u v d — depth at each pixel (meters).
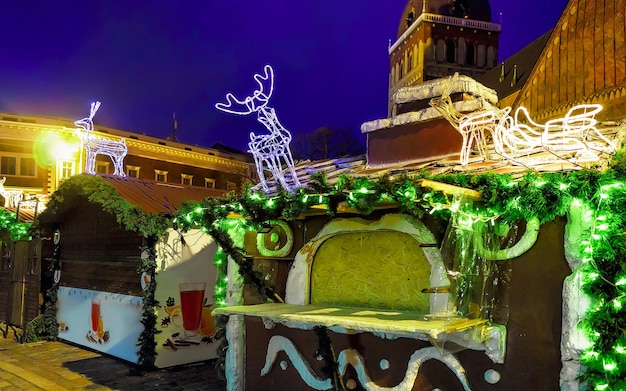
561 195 3.83
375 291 5.37
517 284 4.25
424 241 4.83
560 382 3.96
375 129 6.67
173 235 8.62
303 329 5.76
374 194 4.27
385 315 4.74
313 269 5.95
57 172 26.38
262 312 5.16
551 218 3.97
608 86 8.83
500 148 4.30
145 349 8.16
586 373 3.73
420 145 6.20
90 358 9.10
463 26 53.03
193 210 6.23
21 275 11.31
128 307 8.79
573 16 9.73
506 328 4.27
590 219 3.77
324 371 5.18
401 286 5.16
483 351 4.36
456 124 5.29
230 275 6.84
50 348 9.94
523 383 4.16
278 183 5.62
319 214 5.77
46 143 26.27
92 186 8.72
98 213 9.82
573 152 4.21
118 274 9.16
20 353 9.50
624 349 3.54
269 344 6.10
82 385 7.45
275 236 6.31
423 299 4.95
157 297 8.34
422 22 52.34
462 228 4.25
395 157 6.46
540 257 4.15
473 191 4.02
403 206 4.67
